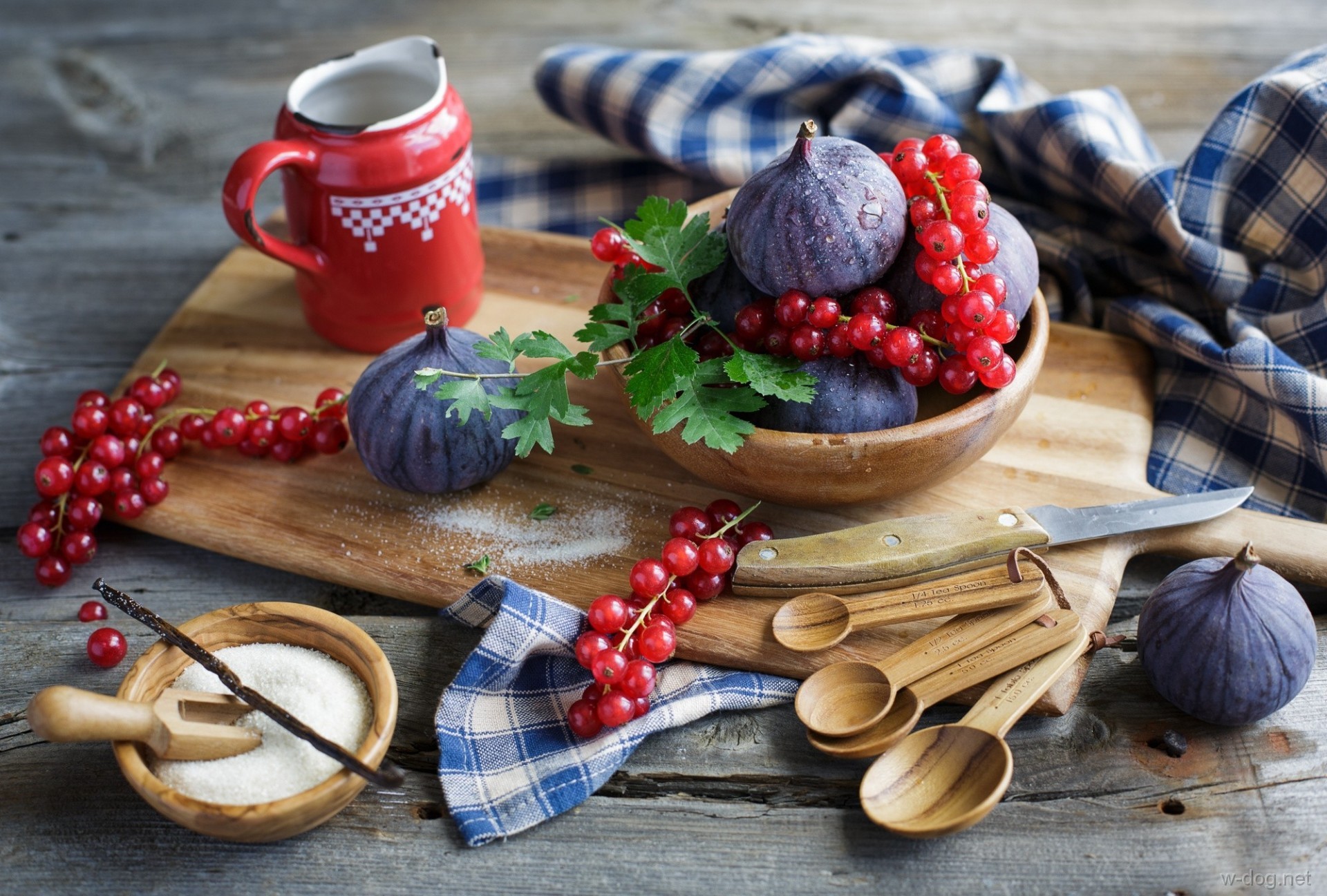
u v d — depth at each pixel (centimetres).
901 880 62
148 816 64
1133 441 75
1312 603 70
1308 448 73
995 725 63
